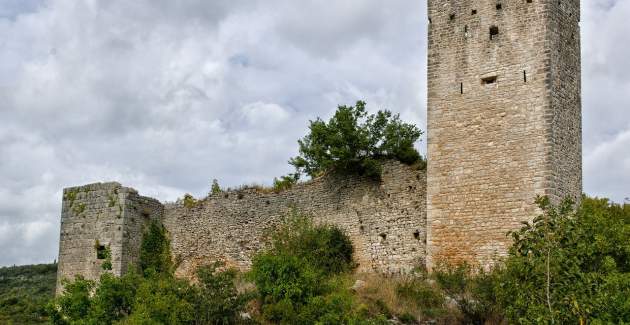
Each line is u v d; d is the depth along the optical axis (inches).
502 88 1173.7
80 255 1583.4
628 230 886.4
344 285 1151.0
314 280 1105.4
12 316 1599.4
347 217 1389.0
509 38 1183.6
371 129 1374.3
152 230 1615.4
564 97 1170.0
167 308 1013.2
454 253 1164.5
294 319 1019.9
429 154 1213.7
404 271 1262.3
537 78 1150.3
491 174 1157.7
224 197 1577.3
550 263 724.7
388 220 1331.2
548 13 1164.5
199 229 1594.5
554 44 1163.9
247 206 1539.1
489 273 1089.4
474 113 1189.1
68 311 1186.6
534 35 1165.7
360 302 1063.0
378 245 1334.9
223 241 1553.9
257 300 1104.8
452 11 1237.1
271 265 1111.0
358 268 1348.4
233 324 1039.6
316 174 1498.5
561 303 700.7
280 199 1496.1
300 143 1465.3
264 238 1496.1
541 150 1127.6
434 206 1194.6
